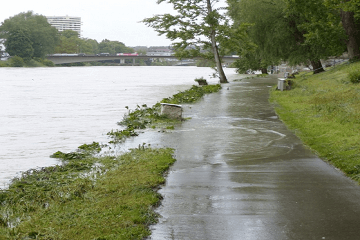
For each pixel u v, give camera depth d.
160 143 12.44
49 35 173.88
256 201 6.95
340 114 15.47
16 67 154.75
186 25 49.22
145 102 29.31
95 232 5.64
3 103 29.52
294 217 6.21
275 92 30.78
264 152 10.91
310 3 39.31
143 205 6.63
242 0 48.44
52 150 12.74
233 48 49.84
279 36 45.00
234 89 36.34
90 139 14.52
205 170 9.11
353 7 32.81
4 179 9.31
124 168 9.21
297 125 15.11
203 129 14.95
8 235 5.53
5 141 14.38
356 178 8.19
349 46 40.03
